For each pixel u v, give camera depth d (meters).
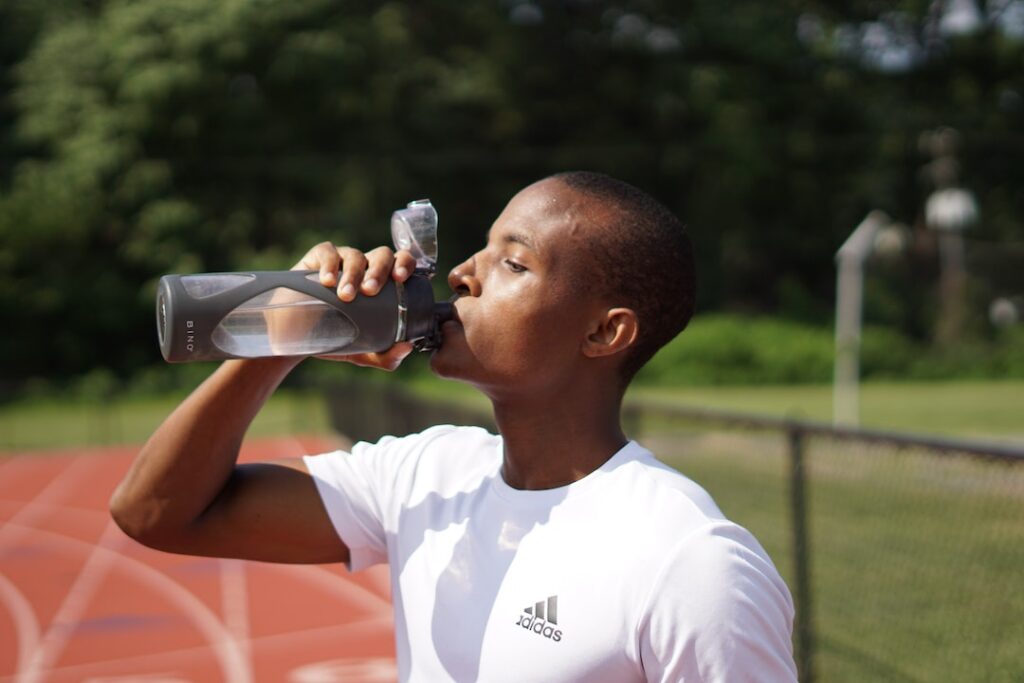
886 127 35.25
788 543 5.95
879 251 27.98
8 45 33.16
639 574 1.35
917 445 3.00
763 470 8.17
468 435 1.73
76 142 30.36
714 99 34.03
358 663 5.70
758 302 36.00
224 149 32.09
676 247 1.51
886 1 36.50
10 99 32.81
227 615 6.73
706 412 4.33
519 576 1.43
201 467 1.61
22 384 28.27
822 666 3.79
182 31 30.20
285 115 32.53
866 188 35.25
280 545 1.70
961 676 3.52
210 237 31.30
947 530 5.70
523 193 1.53
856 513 6.43
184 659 5.85
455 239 34.75
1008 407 19.12
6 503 12.05
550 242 1.46
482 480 1.59
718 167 34.50
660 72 34.78
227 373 1.60
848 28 36.75
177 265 30.44
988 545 5.32
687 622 1.31
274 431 19.72
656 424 10.48
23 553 8.97
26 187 30.27
